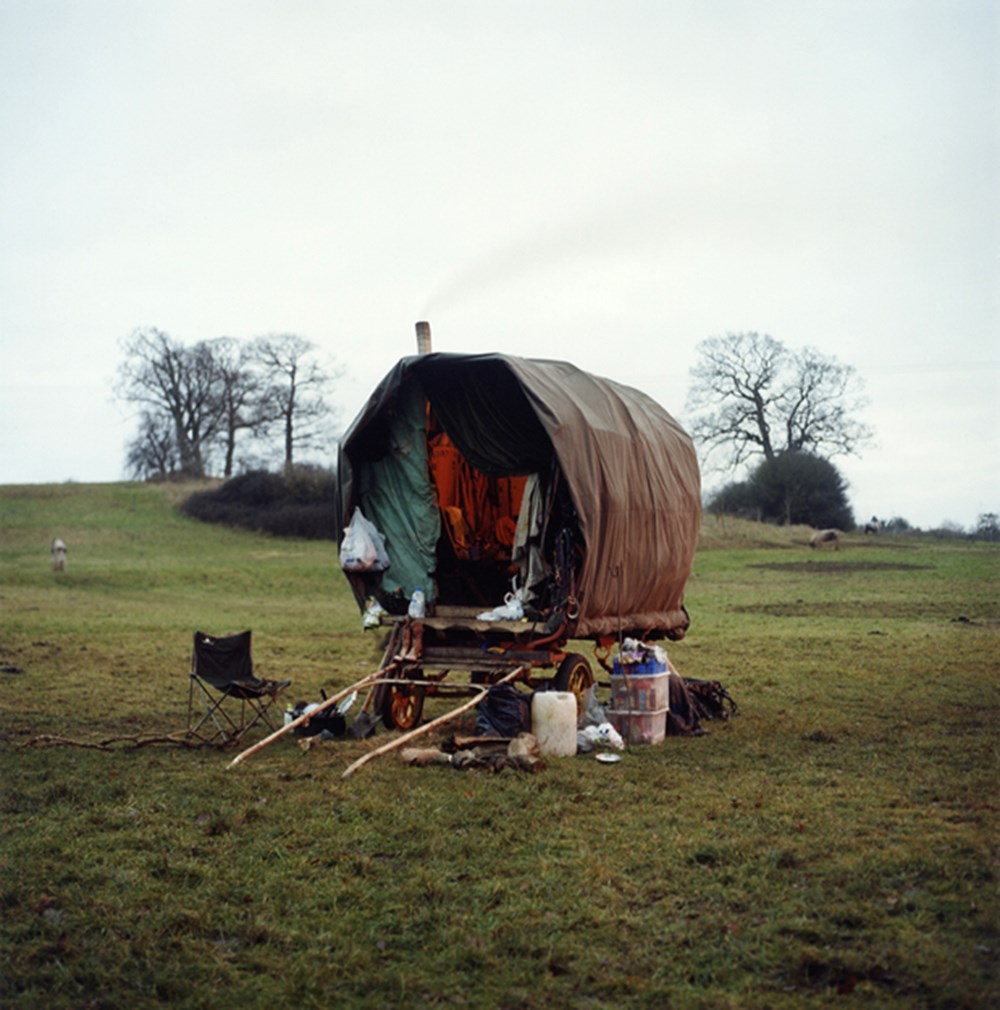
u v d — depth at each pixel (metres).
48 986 5.42
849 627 23.92
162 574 39.81
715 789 8.77
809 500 62.22
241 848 7.39
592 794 8.58
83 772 9.59
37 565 42.44
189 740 10.94
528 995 5.19
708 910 6.12
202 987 5.37
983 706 13.27
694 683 12.19
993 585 35.16
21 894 6.52
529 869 6.82
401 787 8.86
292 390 72.50
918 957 5.40
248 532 55.16
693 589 35.62
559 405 10.63
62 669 16.89
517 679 10.93
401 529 11.83
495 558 12.59
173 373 72.62
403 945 5.81
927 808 8.12
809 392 63.09
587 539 10.59
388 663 11.36
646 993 5.15
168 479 69.81
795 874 6.62
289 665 17.66
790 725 11.87
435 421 11.93
